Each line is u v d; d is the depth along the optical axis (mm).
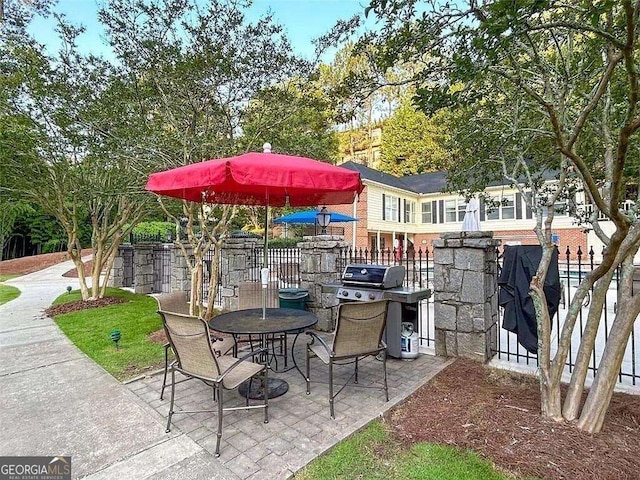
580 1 2148
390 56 2574
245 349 4480
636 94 1755
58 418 2957
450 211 20344
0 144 5992
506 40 1830
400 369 3939
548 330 2822
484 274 4039
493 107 3881
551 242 2984
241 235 7352
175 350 2807
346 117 3291
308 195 4695
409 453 2414
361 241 17797
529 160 4637
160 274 9938
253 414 2982
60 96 5387
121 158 5504
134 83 5168
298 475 2209
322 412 3002
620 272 2770
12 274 15180
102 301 8188
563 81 3100
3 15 5457
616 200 2037
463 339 4164
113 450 2498
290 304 5578
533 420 2701
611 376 2547
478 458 2322
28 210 17750
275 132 5727
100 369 4070
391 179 20750
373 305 3068
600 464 2176
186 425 2824
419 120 23781
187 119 5441
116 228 8469
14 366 4199
